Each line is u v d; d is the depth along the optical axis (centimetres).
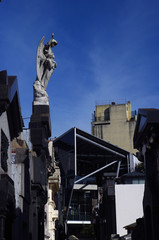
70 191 8275
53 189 4159
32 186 2355
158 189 1719
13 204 1666
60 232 5756
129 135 8794
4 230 1530
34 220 2370
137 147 2072
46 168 3003
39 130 2644
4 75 1459
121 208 4706
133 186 4778
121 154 8219
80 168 8625
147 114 1652
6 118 1670
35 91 3025
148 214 1941
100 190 6053
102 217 5688
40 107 2930
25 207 2058
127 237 3381
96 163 8619
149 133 1747
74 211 8556
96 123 9081
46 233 3372
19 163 1948
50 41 3188
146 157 1836
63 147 8281
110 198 4806
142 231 2098
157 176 1723
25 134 2598
